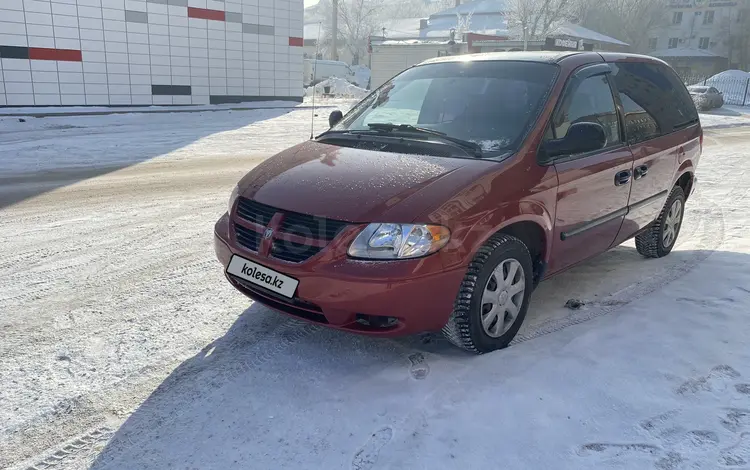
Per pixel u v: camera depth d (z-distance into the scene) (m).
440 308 2.96
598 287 4.39
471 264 3.06
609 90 4.17
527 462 2.39
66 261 4.82
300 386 2.97
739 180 9.13
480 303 3.12
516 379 3.01
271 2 22.91
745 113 26.86
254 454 2.46
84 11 18.12
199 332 3.59
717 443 2.52
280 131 14.81
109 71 19.03
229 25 21.81
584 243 3.89
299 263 2.90
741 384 2.99
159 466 2.40
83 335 3.52
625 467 2.36
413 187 2.98
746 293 4.18
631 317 3.80
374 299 2.79
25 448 2.51
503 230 3.29
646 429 2.61
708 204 7.31
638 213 4.46
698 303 4.02
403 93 4.18
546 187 3.38
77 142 11.53
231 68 22.31
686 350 3.34
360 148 3.57
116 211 6.52
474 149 3.37
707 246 5.45
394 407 2.77
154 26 19.78
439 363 3.19
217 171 9.27
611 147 4.05
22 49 17.14
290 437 2.57
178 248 5.25
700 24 65.31
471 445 2.49
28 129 13.18
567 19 48.53
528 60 3.99
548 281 4.52
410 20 74.38
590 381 3.00
